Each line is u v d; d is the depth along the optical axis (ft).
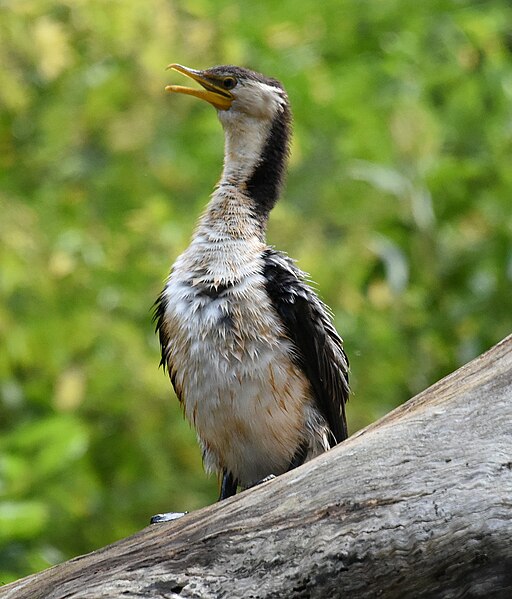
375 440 21.66
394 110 49.16
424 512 20.52
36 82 46.39
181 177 47.01
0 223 42.11
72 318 42.32
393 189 46.16
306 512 21.33
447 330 47.39
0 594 23.07
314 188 47.85
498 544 20.02
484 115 52.06
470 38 54.29
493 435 20.98
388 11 56.65
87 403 43.50
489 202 48.47
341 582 20.79
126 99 46.52
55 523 42.80
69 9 45.39
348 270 44.68
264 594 21.06
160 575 21.70
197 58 47.01
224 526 21.81
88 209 46.32
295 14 55.67
